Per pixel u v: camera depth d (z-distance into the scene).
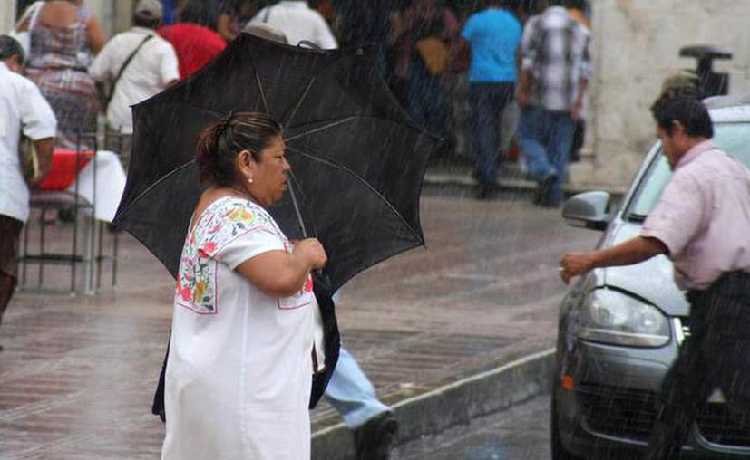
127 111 41.12
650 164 23.20
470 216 48.88
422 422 24.08
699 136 18.69
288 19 38.91
